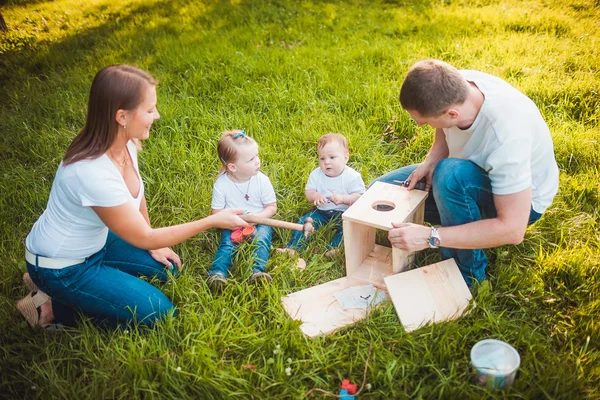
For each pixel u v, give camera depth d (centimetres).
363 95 462
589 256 285
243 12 727
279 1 770
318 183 349
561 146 372
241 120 440
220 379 230
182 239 255
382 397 224
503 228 235
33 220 349
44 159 414
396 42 588
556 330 250
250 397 228
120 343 251
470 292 264
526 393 219
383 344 249
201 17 733
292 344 246
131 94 227
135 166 268
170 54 580
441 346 237
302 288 292
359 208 278
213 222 260
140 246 249
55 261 245
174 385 227
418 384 225
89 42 681
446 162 254
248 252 301
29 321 263
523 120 237
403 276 267
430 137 399
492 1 718
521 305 262
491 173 238
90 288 252
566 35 582
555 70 493
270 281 285
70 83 536
